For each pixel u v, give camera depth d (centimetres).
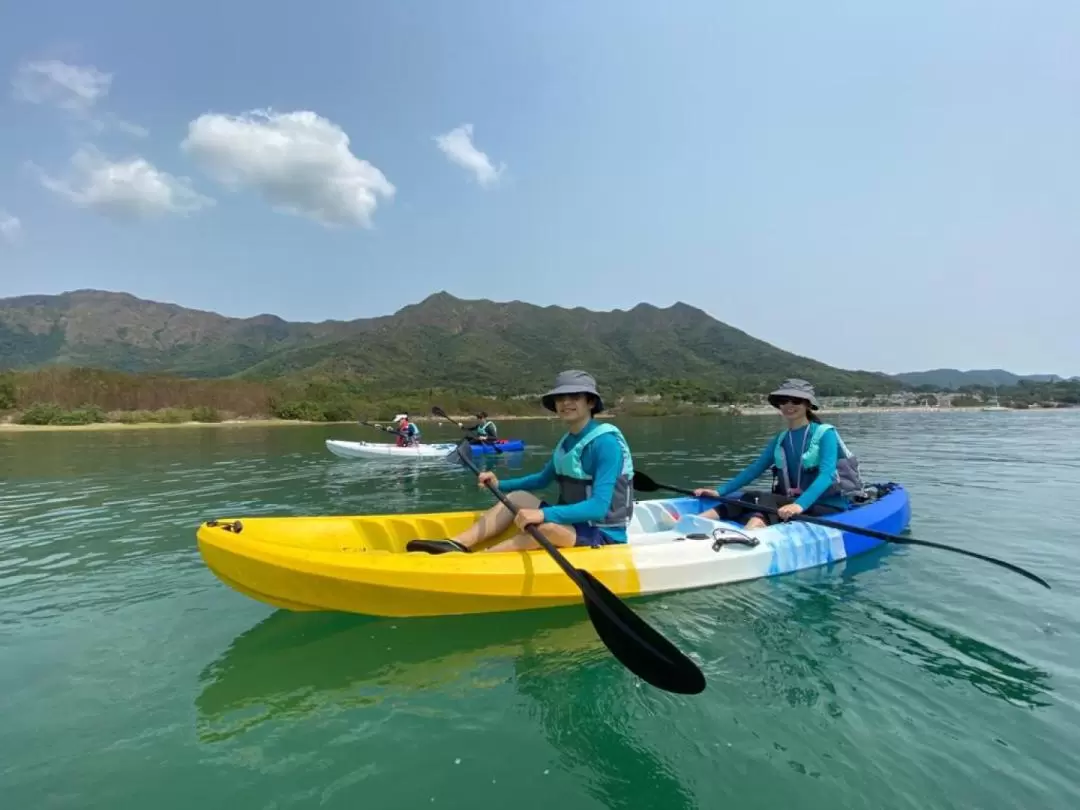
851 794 216
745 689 291
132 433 2436
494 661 325
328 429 2806
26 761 240
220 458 1441
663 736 254
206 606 409
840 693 287
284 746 250
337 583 350
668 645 274
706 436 2189
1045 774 226
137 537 613
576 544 412
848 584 441
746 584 439
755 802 212
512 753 243
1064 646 336
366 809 211
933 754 239
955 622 371
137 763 239
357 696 291
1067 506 759
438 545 419
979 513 714
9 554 546
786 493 535
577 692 292
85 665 324
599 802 214
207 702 285
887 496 625
